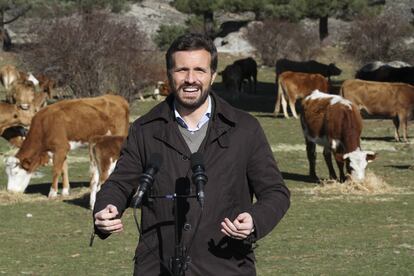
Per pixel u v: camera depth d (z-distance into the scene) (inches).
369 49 2094.0
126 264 457.4
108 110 739.4
